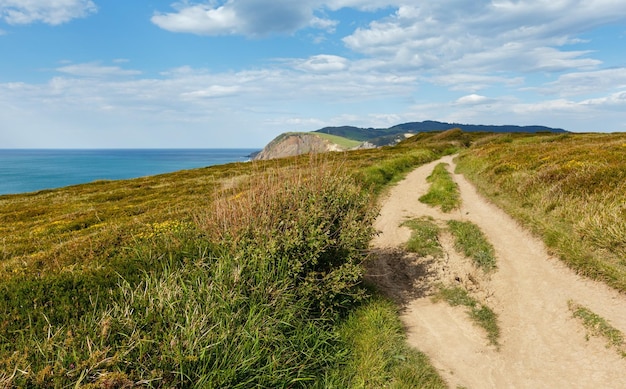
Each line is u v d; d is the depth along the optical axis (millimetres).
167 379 4180
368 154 47125
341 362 5742
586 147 22875
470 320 7508
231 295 5586
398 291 8930
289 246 6566
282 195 7762
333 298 7082
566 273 8648
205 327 4887
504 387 5492
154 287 5754
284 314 5816
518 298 8133
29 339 4512
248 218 7129
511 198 15422
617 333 6270
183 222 11867
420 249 11164
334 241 6945
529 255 10102
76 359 4047
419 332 7020
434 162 37406
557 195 12953
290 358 5219
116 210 21844
